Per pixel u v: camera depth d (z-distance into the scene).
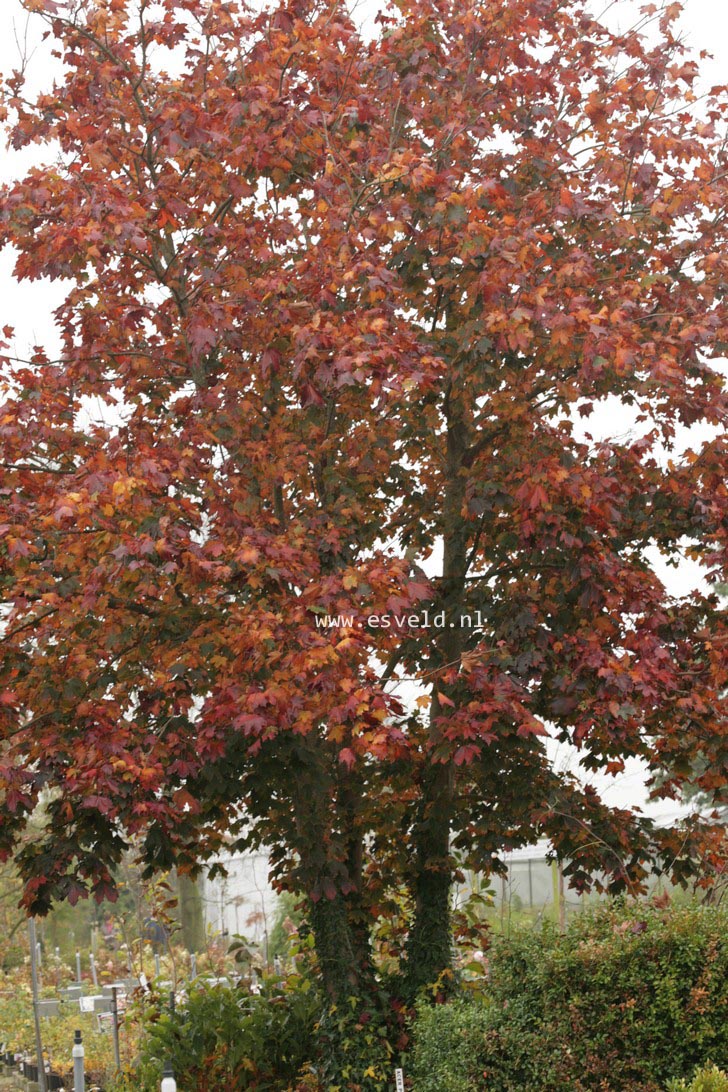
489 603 11.79
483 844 11.49
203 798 10.63
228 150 10.68
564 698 10.67
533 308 10.23
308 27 10.36
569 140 12.27
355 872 12.34
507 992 8.40
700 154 11.38
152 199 10.52
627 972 7.70
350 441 11.23
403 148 11.20
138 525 9.40
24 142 10.82
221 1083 12.29
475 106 11.67
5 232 10.09
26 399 10.52
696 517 11.61
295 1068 12.52
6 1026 20.53
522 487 10.52
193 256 10.83
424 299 11.83
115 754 9.32
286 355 10.90
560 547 11.08
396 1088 10.55
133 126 11.30
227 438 10.59
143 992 13.55
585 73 11.95
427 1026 9.11
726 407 10.97
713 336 10.80
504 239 10.21
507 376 11.32
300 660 9.13
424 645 11.78
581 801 11.46
